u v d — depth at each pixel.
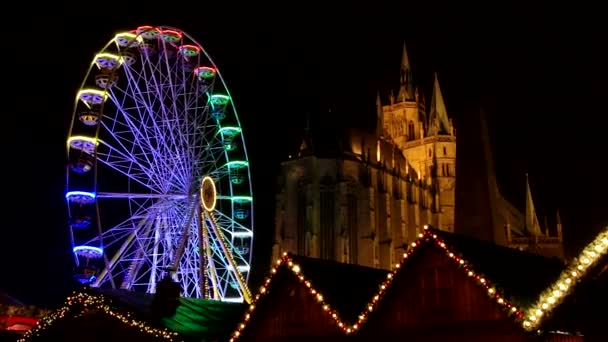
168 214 77.88
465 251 31.48
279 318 37.50
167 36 84.06
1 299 74.56
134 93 78.38
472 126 92.69
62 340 42.88
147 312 39.97
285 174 161.50
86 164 71.69
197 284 77.38
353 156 163.12
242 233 90.62
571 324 28.28
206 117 83.69
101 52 76.50
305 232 155.25
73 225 70.69
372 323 33.53
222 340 38.69
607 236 22.81
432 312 31.97
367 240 158.50
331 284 36.59
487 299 30.25
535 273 33.66
